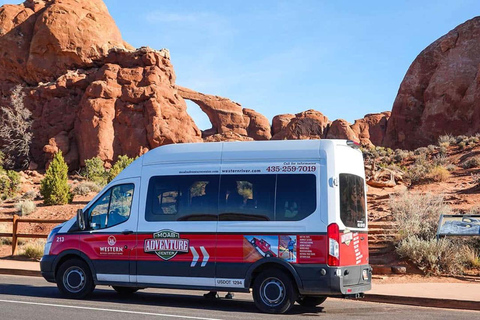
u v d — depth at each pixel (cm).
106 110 5856
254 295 990
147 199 1086
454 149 4125
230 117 9219
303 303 1106
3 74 6419
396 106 6531
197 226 1039
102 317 873
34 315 880
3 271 1591
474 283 1362
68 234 1131
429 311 1048
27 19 6488
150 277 1060
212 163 1057
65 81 6119
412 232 1705
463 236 1575
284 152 1016
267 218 999
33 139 6106
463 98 5716
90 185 3741
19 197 3556
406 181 3167
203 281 1023
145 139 5853
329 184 977
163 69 6353
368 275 1045
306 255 966
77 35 6319
